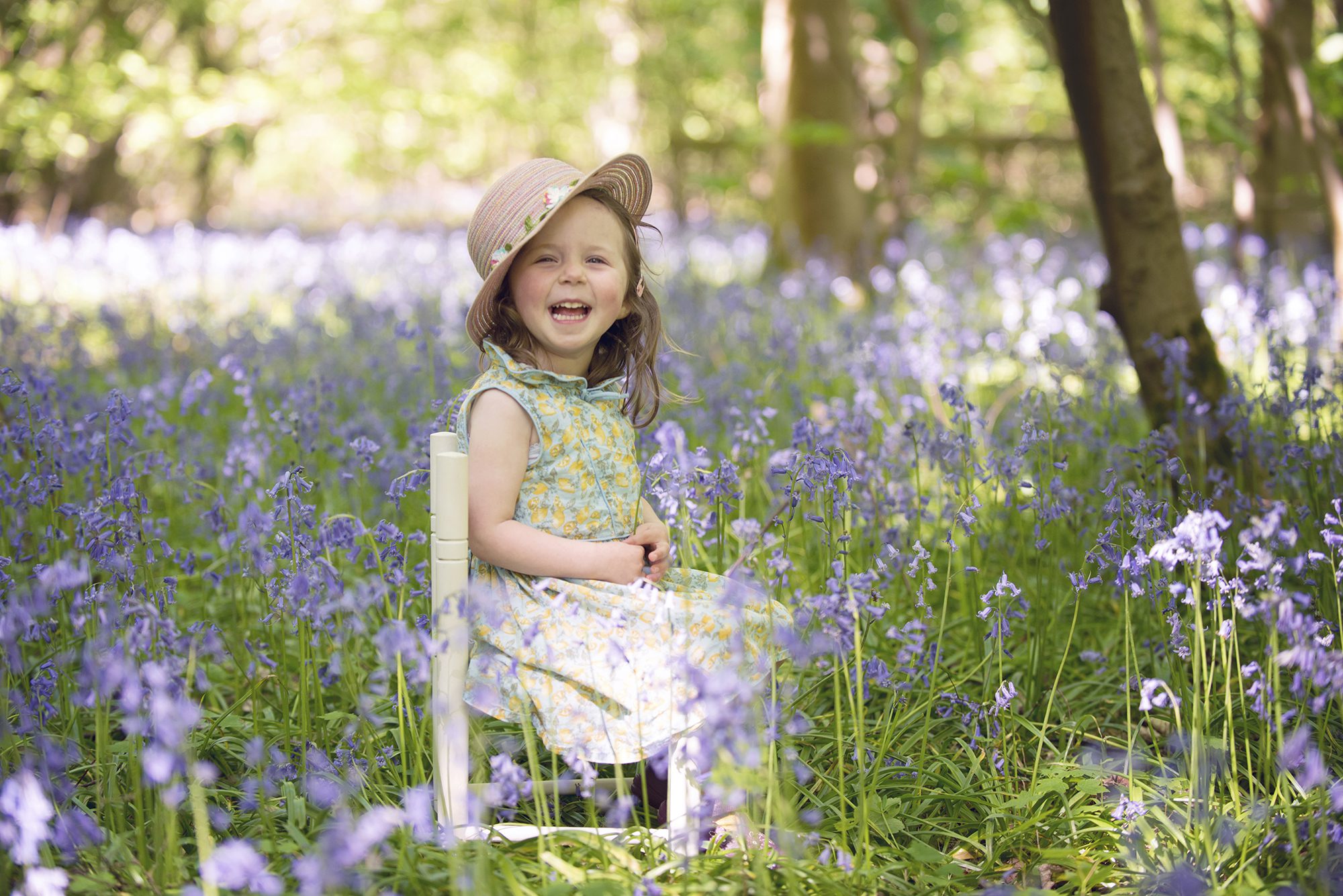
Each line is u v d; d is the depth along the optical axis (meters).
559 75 18.67
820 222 11.22
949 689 3.15
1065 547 4.02
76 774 2.71
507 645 2.51
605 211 2.69
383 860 2.28
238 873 1.82
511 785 2.23
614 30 18.28
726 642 2.47
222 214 21.67
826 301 8.40
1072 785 2.77
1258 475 3.85
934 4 15.21
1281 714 2.53
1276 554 3.21
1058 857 2.42
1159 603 2.84
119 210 19.31
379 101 16.20
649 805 2.71
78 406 4.40
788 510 3.02
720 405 4.57
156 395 4.92
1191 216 12.81
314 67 15.97
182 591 4.09
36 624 2.66
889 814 2.63
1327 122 5.93
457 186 25.19
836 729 2.89
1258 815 2.50
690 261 9.46
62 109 12.12
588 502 2.66
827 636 2.43
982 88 19.77
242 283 10.33
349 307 7.81
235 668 3.43
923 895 2.34
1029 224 11.52
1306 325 5.62
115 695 2.57
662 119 19.77
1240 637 3.34
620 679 2.43
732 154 16.44
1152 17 5.74
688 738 2.36
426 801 2.06
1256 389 4.37
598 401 2.74
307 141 22.09
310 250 11.48
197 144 17.91
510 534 2.54
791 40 11.25
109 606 2.34
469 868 2.21
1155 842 2.50
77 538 2.78
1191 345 4.12
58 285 9.85
